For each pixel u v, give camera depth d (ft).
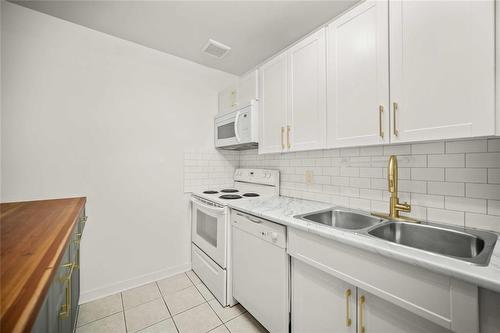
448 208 3.71
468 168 3.51
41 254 1.96
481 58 2.62
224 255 5.58
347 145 4.08
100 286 5.97
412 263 2.43
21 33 4.97
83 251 5.74
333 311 3.44
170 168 7.18
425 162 3.97
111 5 4.96
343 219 4.89
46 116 5.24
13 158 4.88
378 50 3.60
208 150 8.07
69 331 3.33
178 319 5.12
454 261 2.31
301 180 6.32
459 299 2.19
